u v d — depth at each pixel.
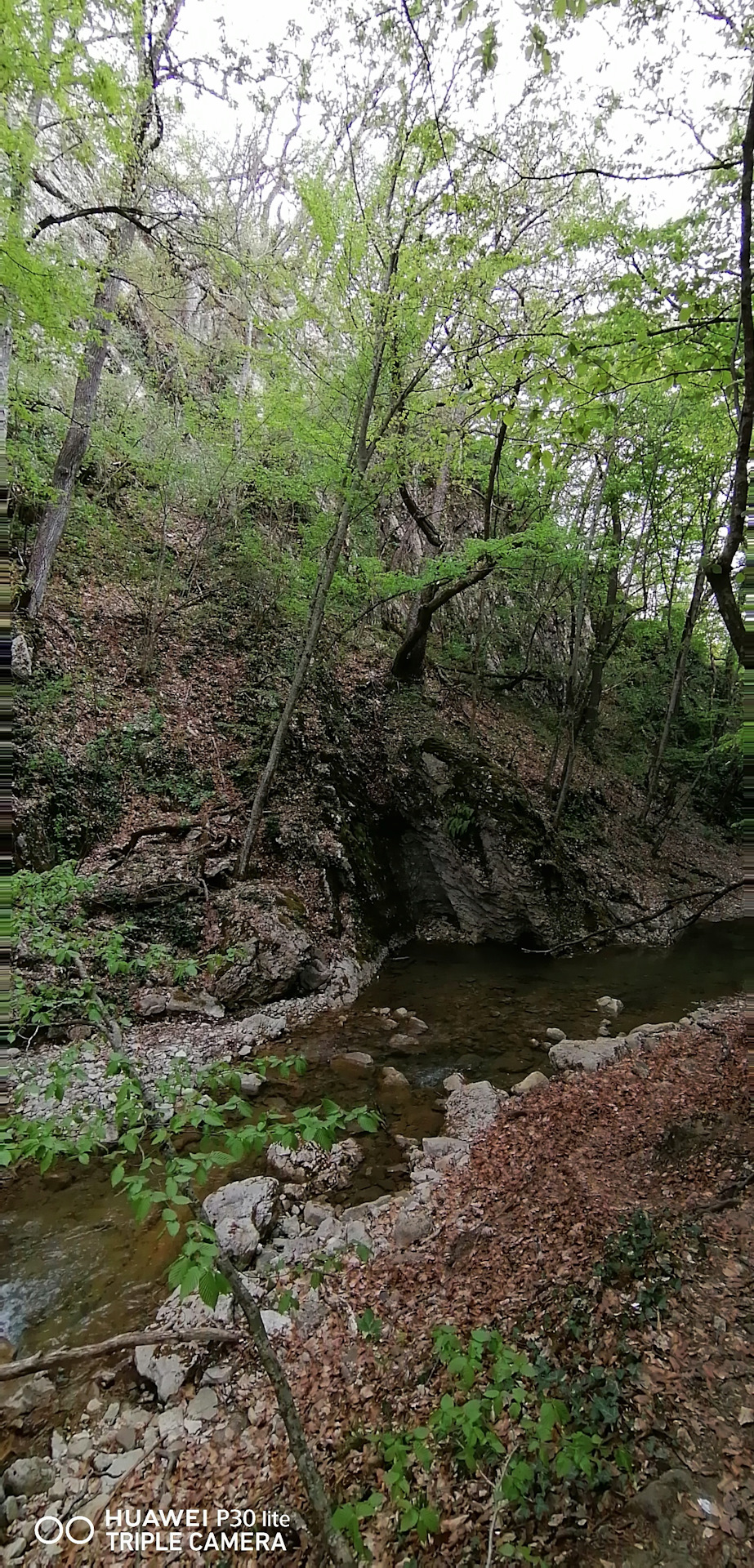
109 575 12.83
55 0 5.51
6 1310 4.15
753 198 3.96
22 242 5.93
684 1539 2.42
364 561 12.38
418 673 16.09
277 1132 2.55
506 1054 8.20
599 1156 5.50
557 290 7.92
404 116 7.71
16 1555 2.80
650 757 19.89
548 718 20.17
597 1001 10.08
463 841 13.41
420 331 9.65
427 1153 5.96
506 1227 4.65
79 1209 5.09
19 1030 6.96
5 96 5.75
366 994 9.98
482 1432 2.31
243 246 11.30
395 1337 3.76
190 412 11.67
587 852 15.18
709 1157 5.21
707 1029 8.62
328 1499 2.18
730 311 4.57
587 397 5.18
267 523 15.08
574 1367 3.18
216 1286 2.11
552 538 11.92
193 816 10.66
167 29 7.64
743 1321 3.39
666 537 15.77
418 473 12.38
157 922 9.02
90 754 10.21
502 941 12.88
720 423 10.80
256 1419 3.35
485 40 4.15
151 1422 3.40
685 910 15.18
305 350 10.14
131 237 9.23
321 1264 3.86
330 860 11.52
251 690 13.14
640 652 19.92
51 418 10.17
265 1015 8.57
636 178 4.27
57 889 5.21
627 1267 3.86
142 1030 7.80
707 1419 2.88
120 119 7.12
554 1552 2.43
